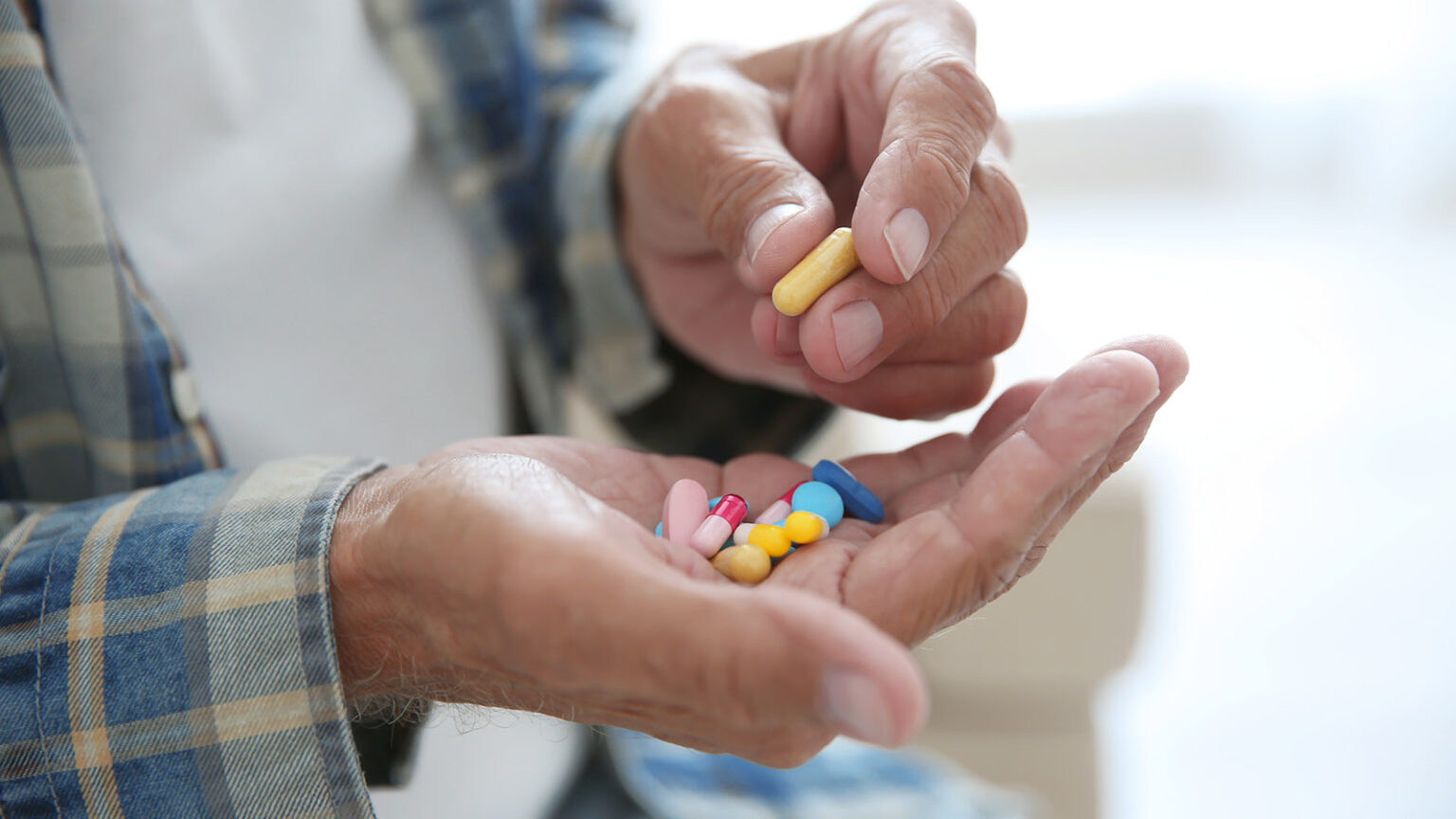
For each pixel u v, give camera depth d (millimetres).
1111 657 607
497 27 512
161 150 460
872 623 349
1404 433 1301
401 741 422
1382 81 1523
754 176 403
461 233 531
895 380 415
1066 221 1676
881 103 410
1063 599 602
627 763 541
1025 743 641
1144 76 1569
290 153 478
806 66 437
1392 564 1120
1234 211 1642
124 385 414
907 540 351
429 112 512
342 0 498
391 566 348
